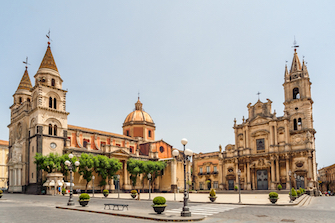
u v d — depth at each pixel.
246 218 20.97
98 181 70.06
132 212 24.19
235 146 76.75
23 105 72.56
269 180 70.25
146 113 98.50
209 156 88.81
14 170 68.12
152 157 86.56
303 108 69.69
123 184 75.75
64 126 68.81
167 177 84.62
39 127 63.81
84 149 69.69
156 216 21.38
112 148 73.88
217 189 77.31
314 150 67.75
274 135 71.12
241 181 74.38
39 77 68.62
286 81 73.12
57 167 58.97
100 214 23.83
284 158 68.75
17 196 51.53
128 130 94.31
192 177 93.25
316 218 20.72
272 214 23.25
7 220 19.36
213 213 24.19
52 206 30.95
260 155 71.69
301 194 53.97
